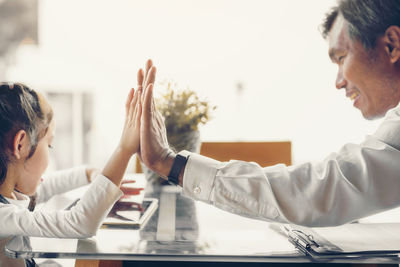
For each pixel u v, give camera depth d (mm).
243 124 4180
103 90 3924
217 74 4125
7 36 3730
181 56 4066
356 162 717
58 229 734
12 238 753
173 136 1238
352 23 900
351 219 726
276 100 4152
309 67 4074
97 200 753
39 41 3820
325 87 4066
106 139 3895
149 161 801
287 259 659
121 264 964
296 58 4074
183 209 1008
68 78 3873
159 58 4043
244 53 4094
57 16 3820
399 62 880
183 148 1253
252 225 869
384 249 673
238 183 740
